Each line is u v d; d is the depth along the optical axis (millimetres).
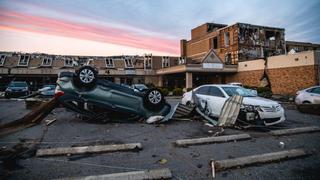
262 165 4199
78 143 5551
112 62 39750
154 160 4438
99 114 8242
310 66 22109
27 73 33875
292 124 8203
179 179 3623
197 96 9508
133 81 39500
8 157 4496
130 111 8406
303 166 4152
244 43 34781
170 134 6598
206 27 42750
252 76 29375
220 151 4984
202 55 43156
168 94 28125
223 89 8688
